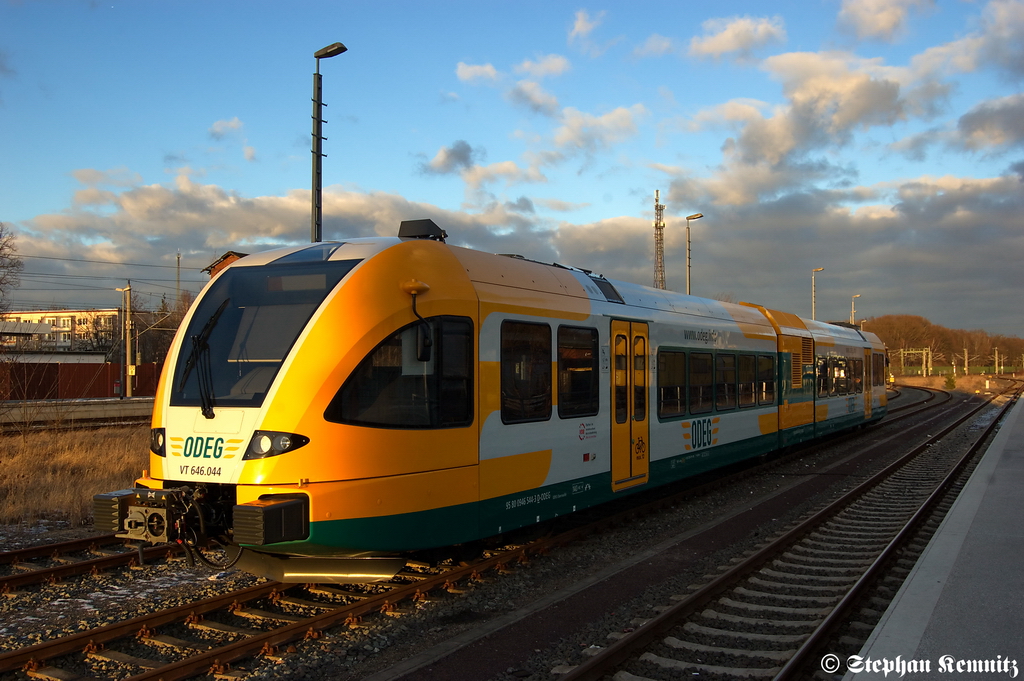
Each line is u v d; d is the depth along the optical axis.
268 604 6.54
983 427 24.08
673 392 11.06
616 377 9.59
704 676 5.02
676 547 8.69
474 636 5.76
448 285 7.00
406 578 7.22
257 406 6.07
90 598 6.68
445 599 6.69
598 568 7.84
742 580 7.24
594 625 6.05
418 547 6.51
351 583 7.12
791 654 5.35
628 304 10.11
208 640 5.71
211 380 6.41
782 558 8.15
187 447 6.23
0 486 11.41
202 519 6.05
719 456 12.51
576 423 8.69
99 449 14.92
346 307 6.35
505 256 8.37
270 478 5.88
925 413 31.08
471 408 7.09
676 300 11.76
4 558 7.74
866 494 12.19
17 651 5.10
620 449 9.61
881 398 23.23
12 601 6.61
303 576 6.55
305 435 5.95
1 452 13.66
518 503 7.68
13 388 17.77
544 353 8.18
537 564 7.93
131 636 5.65
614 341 9.56
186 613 5.99
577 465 8.69
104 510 6.31
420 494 6.52
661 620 5.78
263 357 6.33
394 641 5.73
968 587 6.14
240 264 7.22
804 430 16.47
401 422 6.43
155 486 6.38
